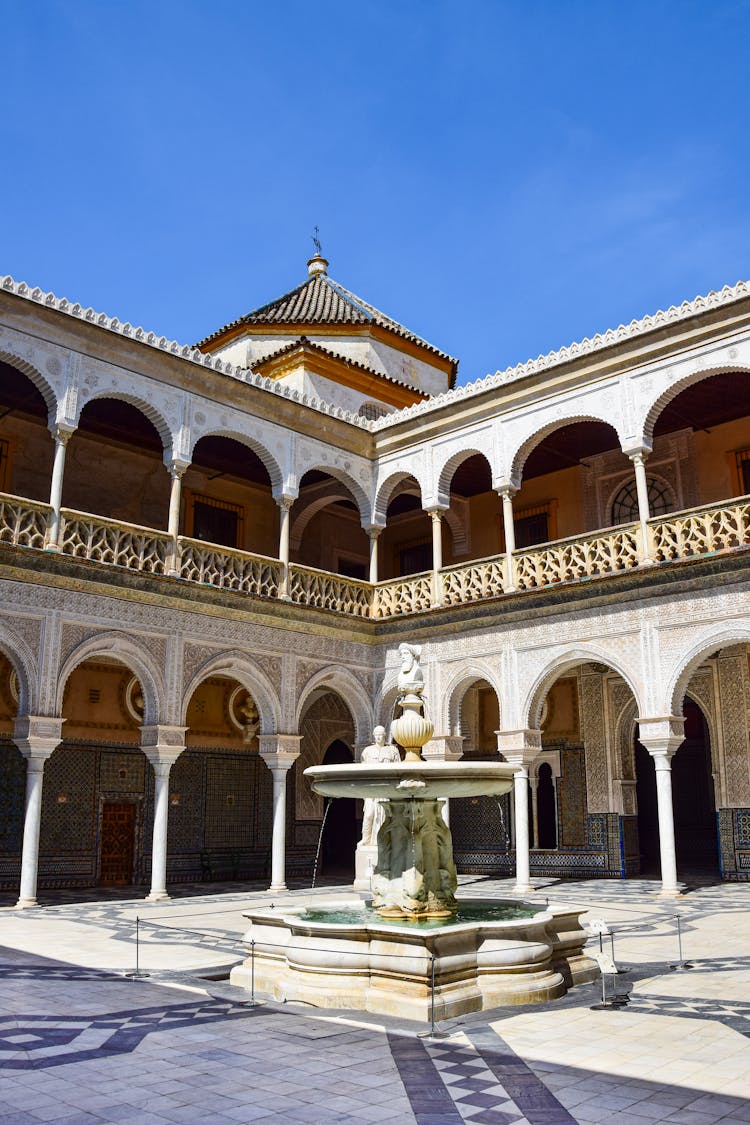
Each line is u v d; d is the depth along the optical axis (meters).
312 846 17.36
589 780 15.57
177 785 15.68
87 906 11.39
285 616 14.39
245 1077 4.17
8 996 5.92
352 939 5.85
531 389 14.16
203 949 7.88
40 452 14.95
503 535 18.02
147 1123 3.56
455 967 5.55
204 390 13.90
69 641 11.91
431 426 15.38
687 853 16.91
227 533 17.38
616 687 15.52
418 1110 3.73
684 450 15.74
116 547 12.48
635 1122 3.58
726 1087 4.01
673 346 12.72
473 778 6.51
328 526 19.05
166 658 12.90
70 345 12.42
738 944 7.97
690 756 17.11
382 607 15.73
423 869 6.67
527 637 13.69
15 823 13.70
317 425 15.38
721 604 11.82
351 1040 4.83
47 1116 3.64
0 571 11.36
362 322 19.00
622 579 12.70
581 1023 5.17
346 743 18.30
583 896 12.02
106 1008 5.57
